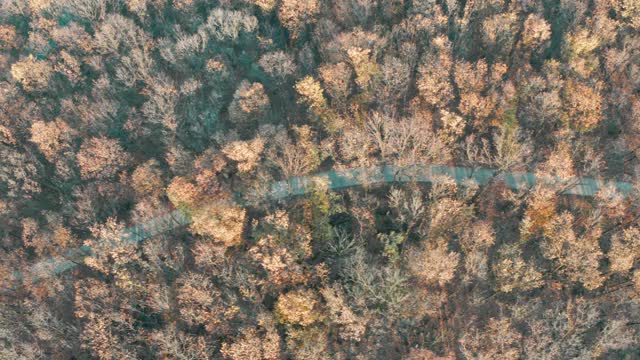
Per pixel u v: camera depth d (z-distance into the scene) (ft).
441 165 326.24
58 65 384.88
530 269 245.86
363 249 269.44
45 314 258.16
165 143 334.44
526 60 349.00
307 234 266.36
